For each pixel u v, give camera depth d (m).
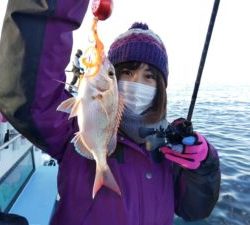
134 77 0.60
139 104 0.60
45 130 0.52
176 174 0.65
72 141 0.49
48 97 0.50
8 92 0.49
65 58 0.51
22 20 0.47
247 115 5.60
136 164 0.58
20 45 0.47
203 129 4.32
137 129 0.59
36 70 0.48
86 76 0.47
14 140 1.17
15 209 1.15
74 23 0.50
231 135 3.90
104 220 0.53
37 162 1.53
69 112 0.49
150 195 0.57
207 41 0.74
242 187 2.01
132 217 0.54
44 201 1.22
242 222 1.60
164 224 0.58
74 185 0.55
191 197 0.65
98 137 0.48
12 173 1.20
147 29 0.63
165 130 0.61
